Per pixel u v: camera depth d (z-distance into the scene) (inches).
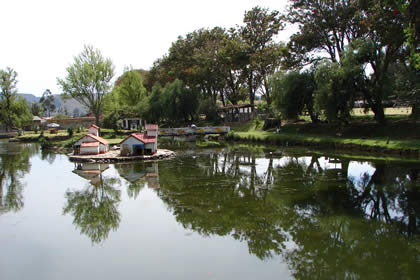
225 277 275.4
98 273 288.0
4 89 2364.7
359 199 498.6
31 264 309.9
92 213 467.5
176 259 311.4
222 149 1226.6
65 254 330.6
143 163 912.3
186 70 2010.3
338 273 277.3
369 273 276.2
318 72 1141.7
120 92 2416.3
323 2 1180.5
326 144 1101.7
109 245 350.0
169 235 372.2
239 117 1963.6
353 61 1056.8
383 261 297.7
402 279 264.5
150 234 377.1
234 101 2108.8
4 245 358.0
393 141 949.2
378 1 940.6
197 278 274.1
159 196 545.6
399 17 883.4
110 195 567.5
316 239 352.5
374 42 1055.6
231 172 750.5
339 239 350.9
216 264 299.4
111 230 395.9
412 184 574.6
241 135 1526.8
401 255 309.1
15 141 1939.0
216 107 2091.5
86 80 1814.7
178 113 1962.4
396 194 517.0
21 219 447.8
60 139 1716.3
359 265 291.3
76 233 390.0
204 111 2017.7
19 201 543.5
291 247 333.1
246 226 394.6
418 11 506.3
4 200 549.3
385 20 940.0
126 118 2304.4
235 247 336.2
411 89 970.7
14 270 297.9
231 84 2082.9
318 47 1312.7
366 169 717.9
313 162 842.8
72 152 1187.3
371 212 437.1
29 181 707.4
